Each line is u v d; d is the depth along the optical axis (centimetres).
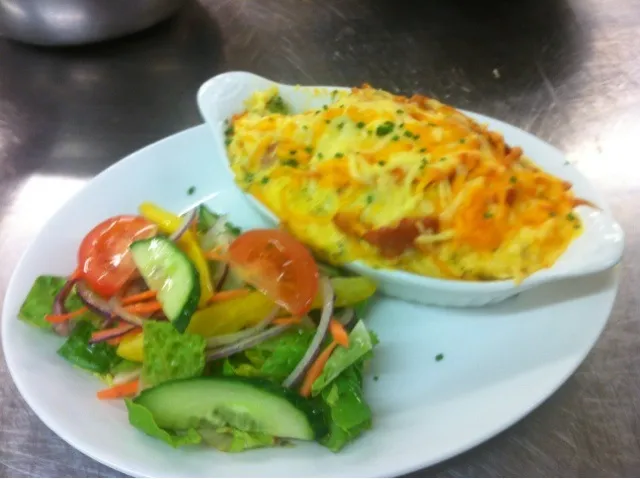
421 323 48
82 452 42
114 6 71
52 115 70
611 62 72
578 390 46
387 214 45
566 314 46
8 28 73
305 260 46
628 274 52
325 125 49
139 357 45
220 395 42
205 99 54
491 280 45
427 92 71
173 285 45
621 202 57
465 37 77
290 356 44
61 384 45
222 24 81
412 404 44
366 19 81
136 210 55
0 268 56
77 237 53
